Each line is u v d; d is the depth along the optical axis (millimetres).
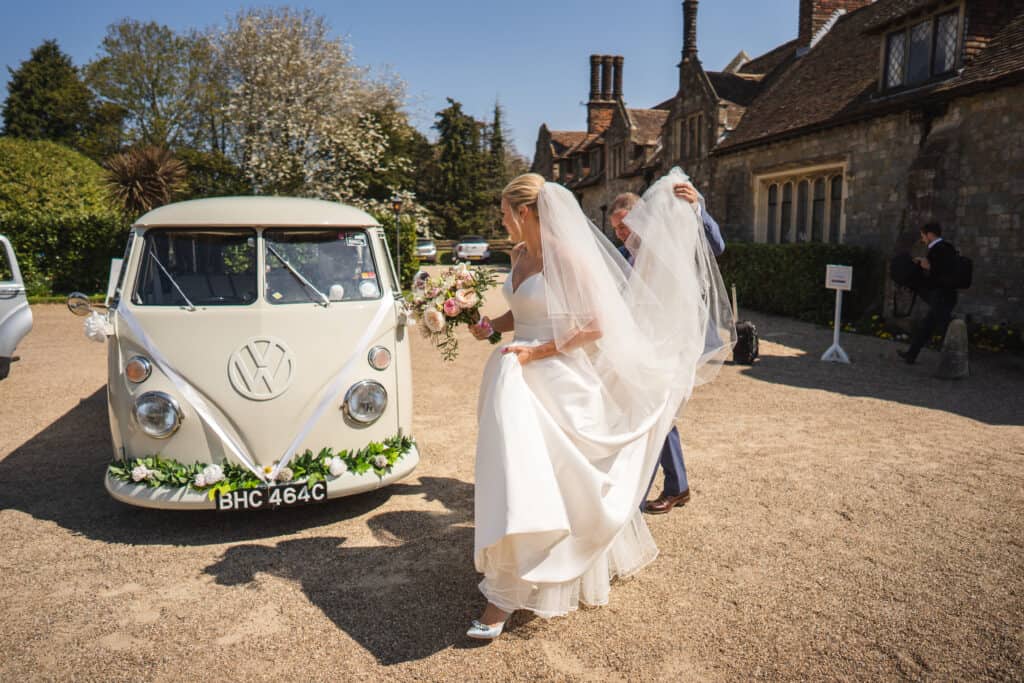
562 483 2857
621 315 3062
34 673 2662
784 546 3752
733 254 16406
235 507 3770
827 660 2721
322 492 3850
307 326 4035
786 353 9930
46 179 21453
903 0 13055
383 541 3865
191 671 2680
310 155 25641
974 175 10875
